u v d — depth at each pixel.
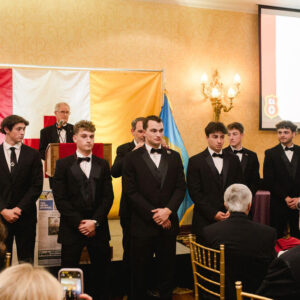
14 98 4.53
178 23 5.16
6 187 2.78
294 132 3.75
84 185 2.67
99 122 4.81
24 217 2.78
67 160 2.69
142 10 5.02
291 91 5.50
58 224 3.02
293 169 3.72
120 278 3.23
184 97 5.20
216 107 5.21
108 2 4.89
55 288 0.74
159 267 2.71
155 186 2.69
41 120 4.61
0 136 4.47
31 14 4.66
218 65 5.33
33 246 2.85
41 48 4.70
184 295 3.22
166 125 4.63
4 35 4.59
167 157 2.78
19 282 0.73
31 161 2.87
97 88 4.80
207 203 2.99
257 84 5.50
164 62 5.11
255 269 1.88
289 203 3.61
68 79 4.70
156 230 2.65
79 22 4.82
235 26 5.39
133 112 4.89
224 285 1.93
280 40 5.42
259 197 4.30
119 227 4.51
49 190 3.01
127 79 4.88
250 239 1.92
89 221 2.60
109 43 4.91
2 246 1.60
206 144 5.30
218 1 5.25
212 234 2.03
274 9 5.37
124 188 2.74
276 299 1.25
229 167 3.10
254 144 5.50
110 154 3.15
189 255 3.43
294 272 1.21
